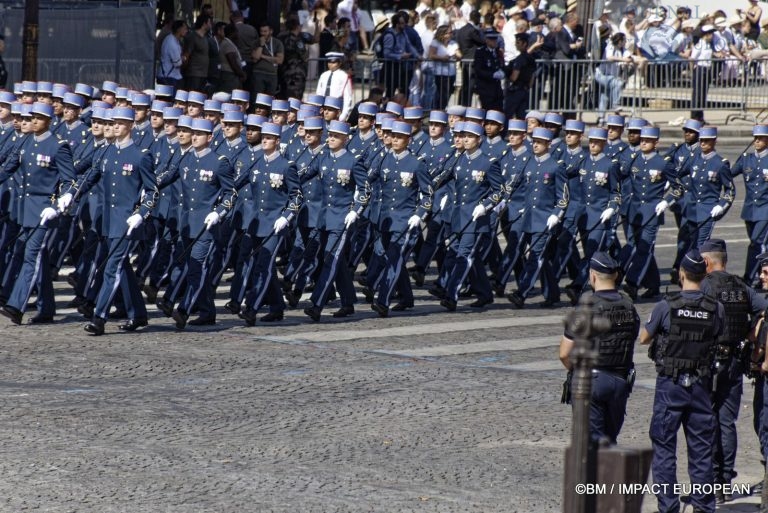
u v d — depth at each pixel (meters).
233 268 67.50
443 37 106.94
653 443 34.53
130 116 54.62
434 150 69.12
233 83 97.81
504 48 113.75
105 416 40.88
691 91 120.44
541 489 35.25
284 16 112.69
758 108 123.94
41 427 39.28
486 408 44.03
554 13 124.12
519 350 54.34
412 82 107.00
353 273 66.81
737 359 36.38
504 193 63.50
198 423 40.53
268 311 61.47
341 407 43.31
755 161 69.19
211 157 56.81
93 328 53.69
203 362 49.41
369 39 123.56
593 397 34.03
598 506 24.48
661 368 34.09
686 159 71.94
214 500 32.97
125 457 36.50
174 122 64.62
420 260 68.75
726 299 36.09
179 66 92.94
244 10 109.44
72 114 66.50
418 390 46.16
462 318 61.62
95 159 57.12
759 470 39.62
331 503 33.12
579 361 25.02
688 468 35.19
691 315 33.81
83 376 46.34
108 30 92.19
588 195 67.75
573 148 68.44
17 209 57.25
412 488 34.81
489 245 63.88
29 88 68.62
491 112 66.62
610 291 34.59
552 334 58.22
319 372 48.47
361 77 112.50
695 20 127.88
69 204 54.81
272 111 70.25
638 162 69.38
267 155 58.94
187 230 56.94
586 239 67.31
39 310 55.88
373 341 55.16
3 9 93.38
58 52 93.50
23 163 56.03
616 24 127.88
